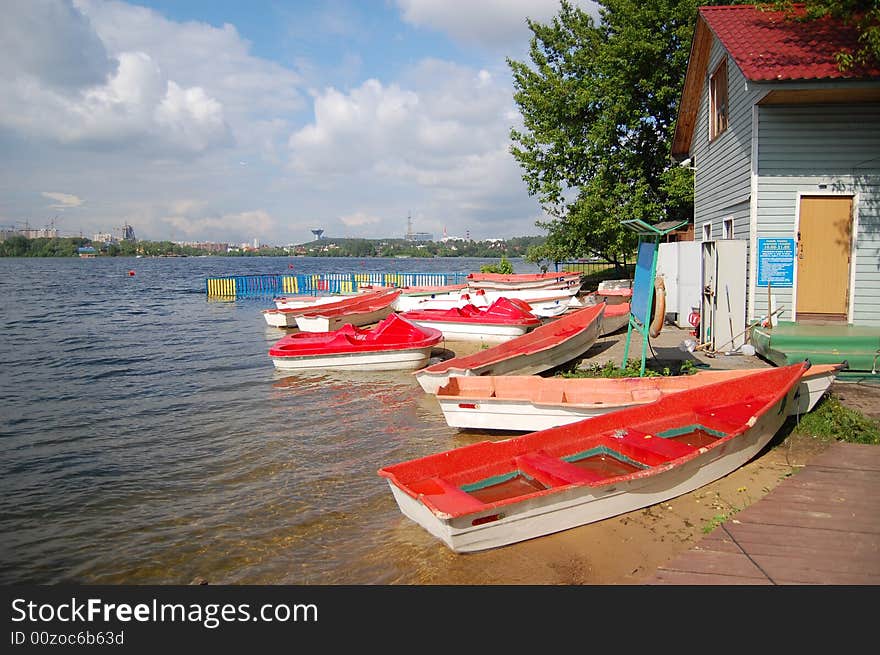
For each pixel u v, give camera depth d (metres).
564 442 6.79
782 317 12.19
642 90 24.80
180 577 5.33
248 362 15.91
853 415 7.63
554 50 28.77
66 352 17.97
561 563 4.99
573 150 26.41
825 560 4.58
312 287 37.97
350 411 10.62
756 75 10.87
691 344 11.96
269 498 6.90
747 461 6.65
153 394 12.43
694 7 22.30
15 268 104.50
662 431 7.27
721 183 14.46
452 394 9.03
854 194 11.85
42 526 6.41
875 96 11.32
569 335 12.03
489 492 6.02
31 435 9.69
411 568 5.15
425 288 25.56
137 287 51.91
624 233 25.17
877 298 11.84
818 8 11.18
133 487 7.40
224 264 135.25
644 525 5.52
